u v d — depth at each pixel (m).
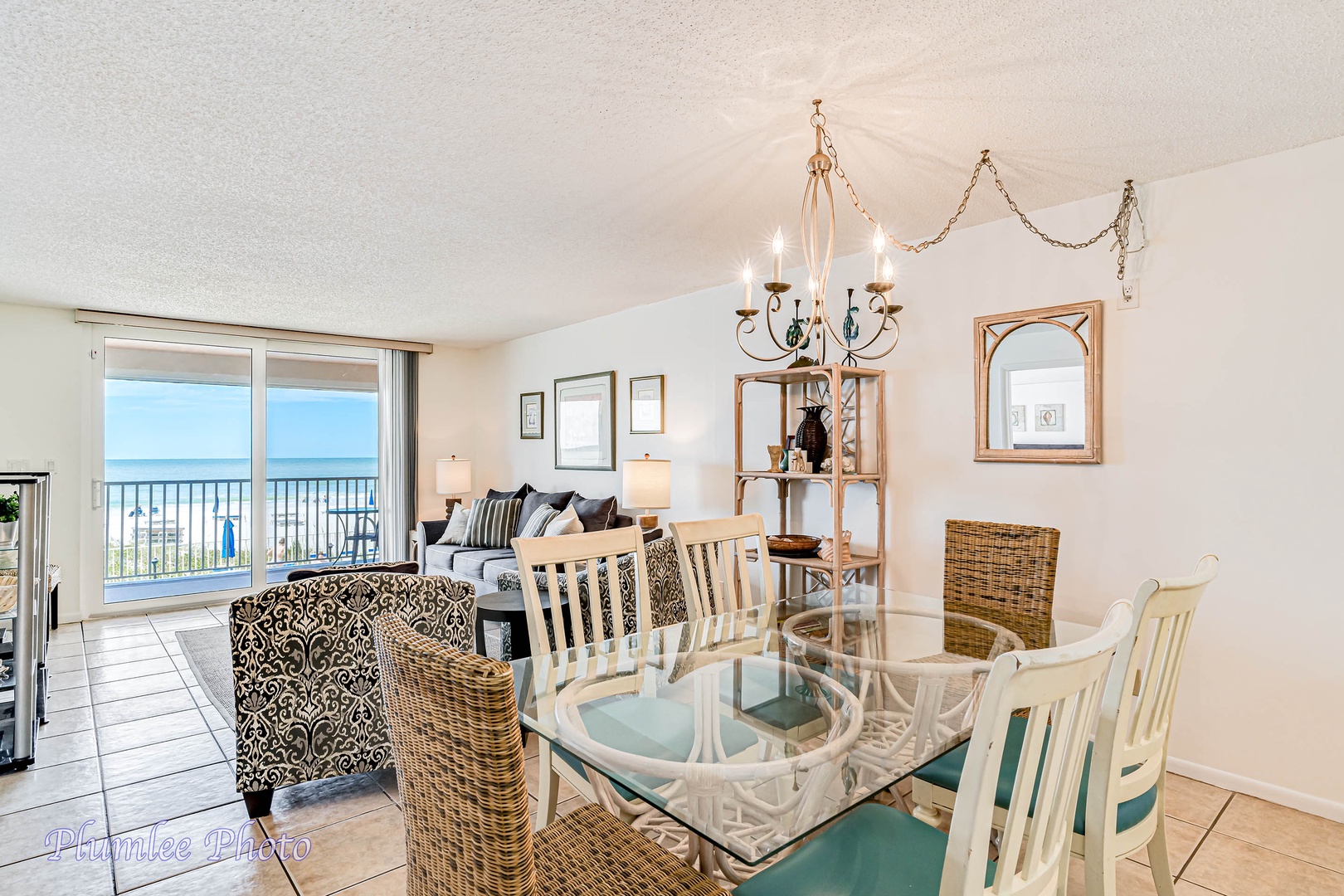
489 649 4.22
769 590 2.73
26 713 2.67
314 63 1.81
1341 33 1.69
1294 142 2.31
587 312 5.18
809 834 1.13
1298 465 2.35
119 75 1.86
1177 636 1.48
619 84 1.93
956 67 1.85
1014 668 0.87
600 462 5.38
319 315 5.19
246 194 2.74
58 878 1.99
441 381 6.78
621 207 2.92
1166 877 1.66
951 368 3.24
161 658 4.12
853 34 1.70
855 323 3.31
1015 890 1.03
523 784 0.91
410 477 6.49
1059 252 2.90
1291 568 2.36
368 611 2.35
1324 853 2.11
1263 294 2.41
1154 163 2.48
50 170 2.49
